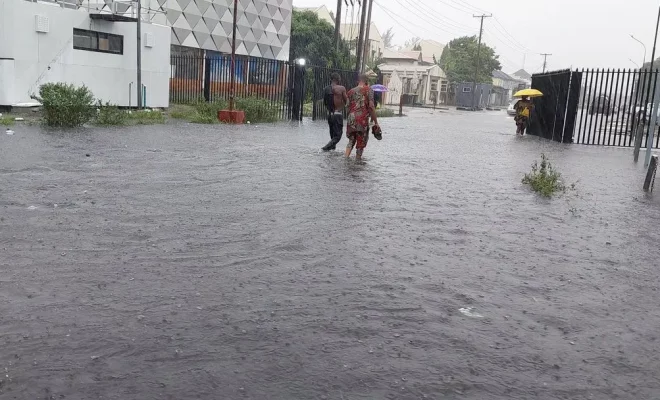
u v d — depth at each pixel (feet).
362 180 29.81
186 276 14.39
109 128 53.26
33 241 16.76
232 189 25.63
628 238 20.59
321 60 139.74
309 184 27.73
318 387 9.48
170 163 32.35
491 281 15.10
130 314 12.00
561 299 14.07
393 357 10.61
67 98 52.60
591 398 9.57
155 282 13.88
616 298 14.35
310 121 78.84
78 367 9.80
